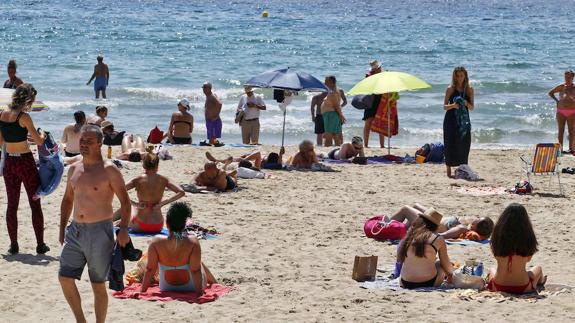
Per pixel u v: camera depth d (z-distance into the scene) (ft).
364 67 427.74
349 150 170.60
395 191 140.15
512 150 198.49
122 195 71.05
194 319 76.79
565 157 181.27
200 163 161.89
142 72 382.42
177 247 82.74
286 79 166.20
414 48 522.06
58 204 122.11
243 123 195.31
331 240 107.76
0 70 370.32
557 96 345.92
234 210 122.42
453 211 126.00
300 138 248.11
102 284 71.20
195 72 388.57
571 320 76.48
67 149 154.40
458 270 89.40
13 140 95.14
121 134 179.83
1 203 121.60
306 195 134.82
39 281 87.51
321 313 79.00
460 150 153.17
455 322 76.23
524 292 84.84
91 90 324.39
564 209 127.95
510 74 412.77
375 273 91.56
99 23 648.38
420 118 286.05
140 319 76.48
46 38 522.47
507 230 83.56
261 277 90.99
